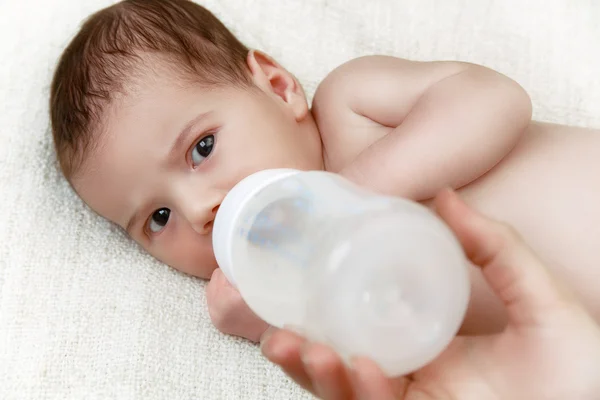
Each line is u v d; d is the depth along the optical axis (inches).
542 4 54.0
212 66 43.0
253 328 41.1
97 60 43.2
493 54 53.3
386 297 23.0
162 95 41.0
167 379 40.9
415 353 24.1
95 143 41.8
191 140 40.5
